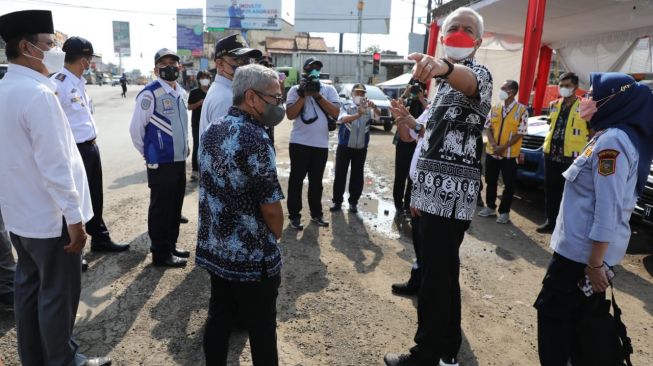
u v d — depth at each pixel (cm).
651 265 446
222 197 192
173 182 369
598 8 788
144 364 257
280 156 927
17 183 207
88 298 326
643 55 957
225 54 319
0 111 201
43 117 198
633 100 199
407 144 538
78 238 210
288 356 271
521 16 898
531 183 616
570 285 214
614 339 206
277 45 4588
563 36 1068
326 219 538
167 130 361
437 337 243
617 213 193
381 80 2991
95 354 264
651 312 350
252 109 195
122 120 1538
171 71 359
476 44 227
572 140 490
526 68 670
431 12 1022
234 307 219
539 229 529
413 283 355
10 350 266
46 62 212
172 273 370
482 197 682
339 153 552
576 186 210
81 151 371
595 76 208
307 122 475
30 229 210
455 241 236
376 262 419
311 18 3450
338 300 342
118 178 693
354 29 3453
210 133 196
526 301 359
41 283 219
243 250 195
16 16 200
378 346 286
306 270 392
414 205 242
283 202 612
